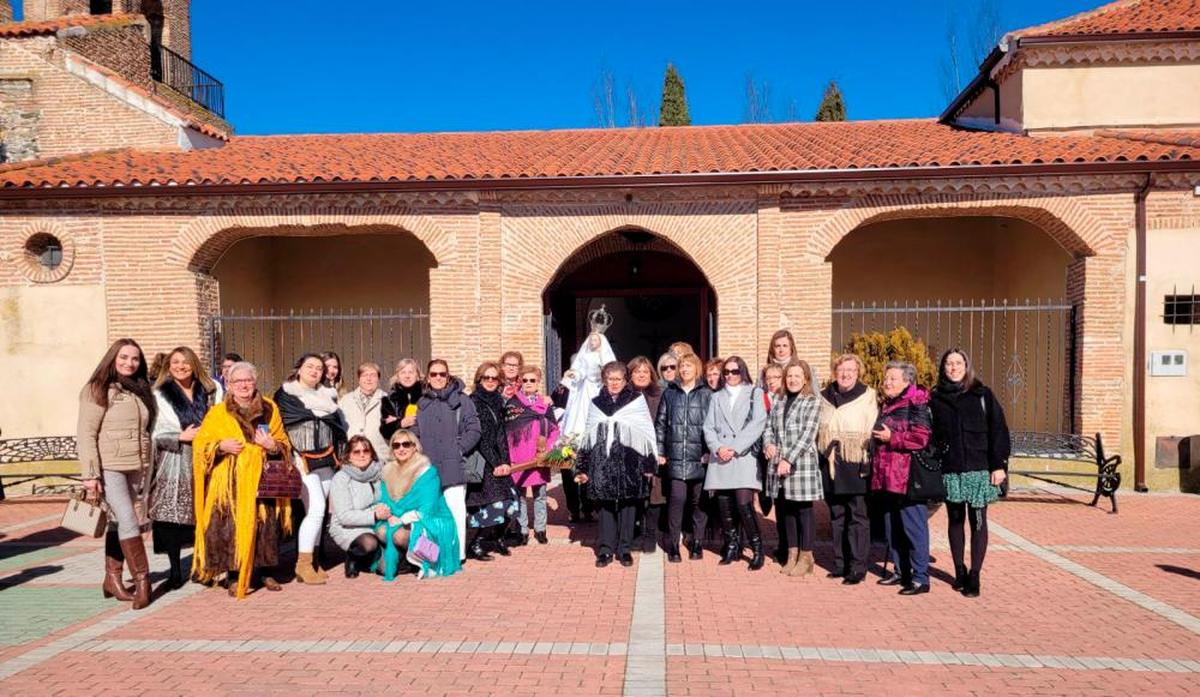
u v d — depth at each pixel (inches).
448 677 181.8
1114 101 487.8
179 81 755.4
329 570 279.0
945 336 566.3
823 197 442.6
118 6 684.7
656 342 751.1
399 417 290.4
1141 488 414.3
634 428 274.1
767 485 267.6
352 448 268.8
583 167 462.6
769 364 286.5
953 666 188.7
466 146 573.0
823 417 263.3
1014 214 440.5
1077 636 209.5
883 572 262.1
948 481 242.1
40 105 538.0
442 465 273.0
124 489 233.5
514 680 179.9
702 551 298.8
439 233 456.4
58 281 454.9
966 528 334.0
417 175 444.1
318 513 264.7
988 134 502.9
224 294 515.5
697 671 185.0
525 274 458.9
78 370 454.9
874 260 572.4
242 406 244.4
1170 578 263.1
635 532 318.7
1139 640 206.4
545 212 457.7
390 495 266.4
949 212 440.1
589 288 610.5
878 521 282.4
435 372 278.4
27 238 452.4
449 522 269.7
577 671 185.0
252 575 259.6
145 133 537.3
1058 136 483.5
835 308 572.4
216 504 241.6
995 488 240.8
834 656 194.7
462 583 259.3
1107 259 420.2
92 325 455.5
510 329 459.8
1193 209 414.3
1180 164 403.2
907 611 230.1
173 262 454.6
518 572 272.2
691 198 451.8
